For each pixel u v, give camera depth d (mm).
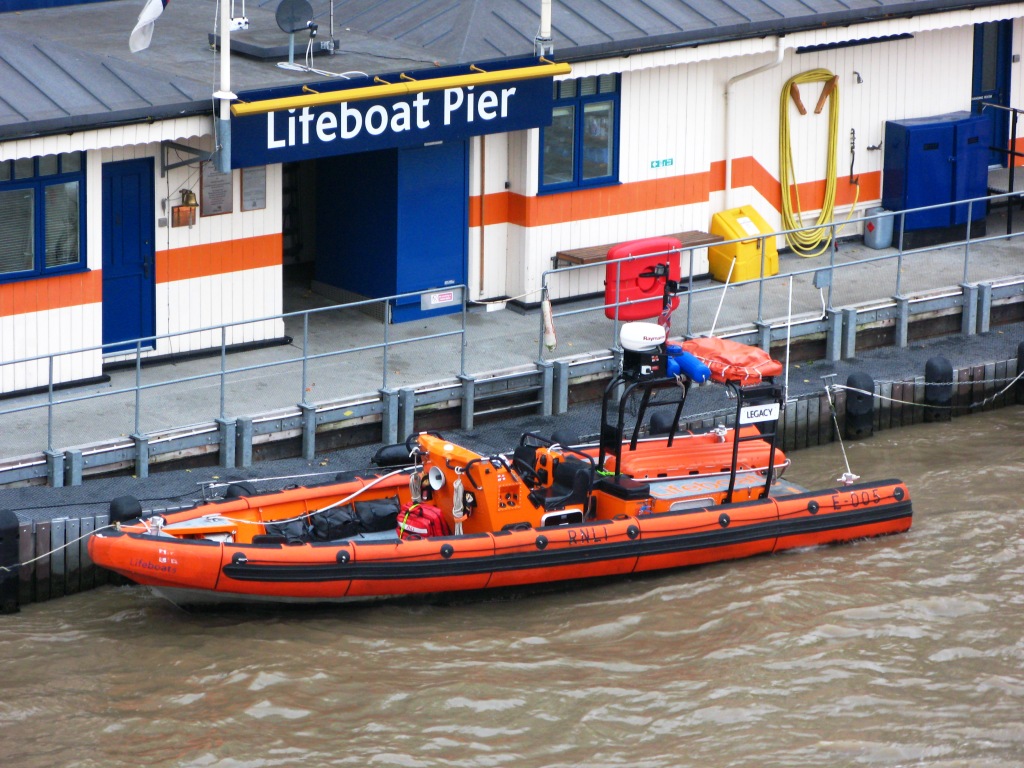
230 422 61625
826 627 54312
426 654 52406
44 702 49062
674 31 74000
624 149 76938
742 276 79875
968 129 85875
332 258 76688
